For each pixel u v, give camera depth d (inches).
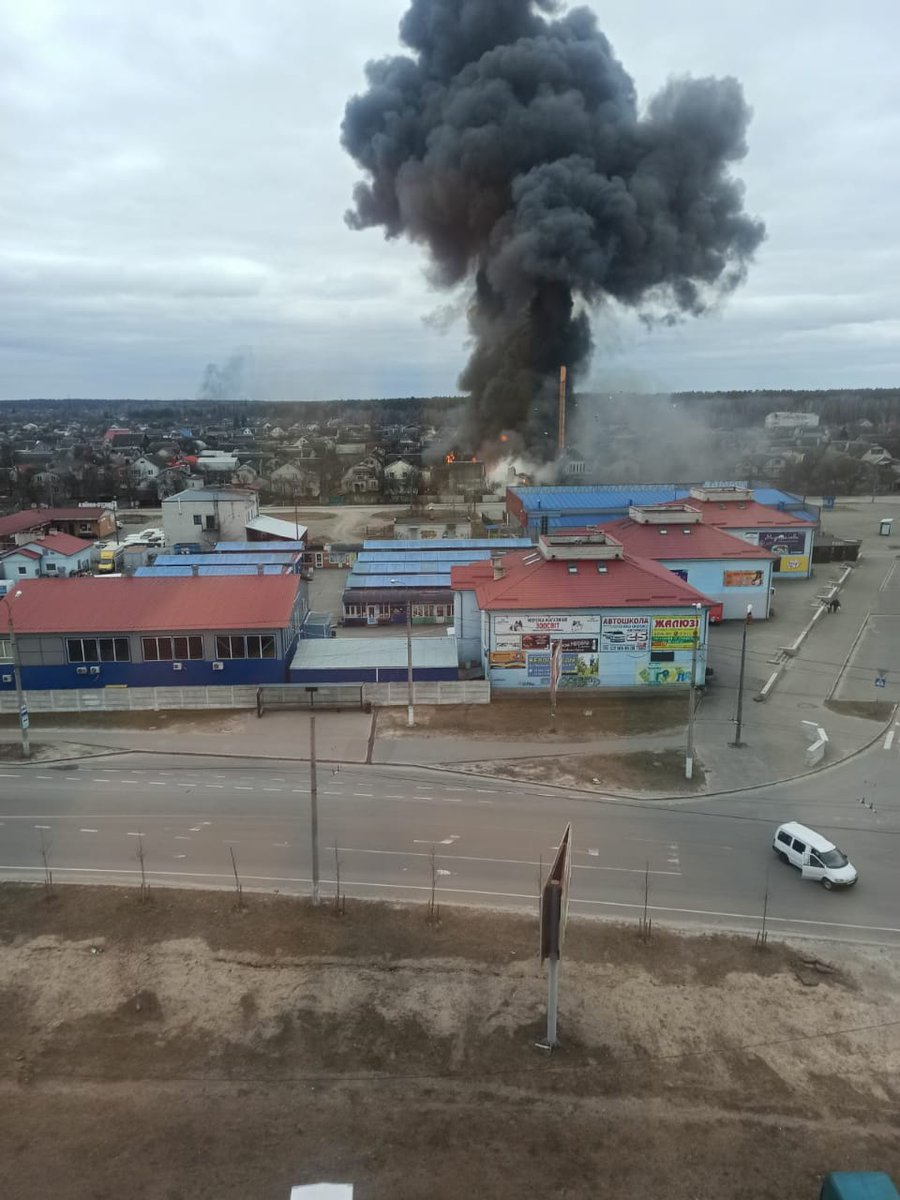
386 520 4104.3
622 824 1113.4
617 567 1681.8
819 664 1838.1
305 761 1331.2
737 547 2210.9
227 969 803.4
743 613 2197.3
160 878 975.6
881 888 958.4
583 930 866.8
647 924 855.1
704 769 1286.9
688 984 781.3
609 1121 624.7
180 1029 725.3
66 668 1614.2
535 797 1195.3
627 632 1608.0
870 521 4020.7
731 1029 722.8
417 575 2405.3
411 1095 650.8
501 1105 641.0
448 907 909.8
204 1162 588.7
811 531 2716.5
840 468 5378.9
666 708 1547.7
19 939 855.7
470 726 1466.5
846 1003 757.3
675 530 2272.4
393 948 834.8
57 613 1632.6
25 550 2736.2
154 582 1727.4
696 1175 577.0
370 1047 701.9
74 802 1187.3
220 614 1635.1
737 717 1412.4
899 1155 594.9
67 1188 568.1
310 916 889.5
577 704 1571.1
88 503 4744.1
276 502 4869.6
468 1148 600.1
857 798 1195.9
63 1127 621.9
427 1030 722.2
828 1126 621.0
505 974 794.2
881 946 845.8
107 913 898.1
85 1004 759.1
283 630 1626.5
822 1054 694.5
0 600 1664.6
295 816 1138.7
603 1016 738.2
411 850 1042.1
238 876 976.9
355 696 1556.3
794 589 2596.0
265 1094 652.7
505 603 1605.6
